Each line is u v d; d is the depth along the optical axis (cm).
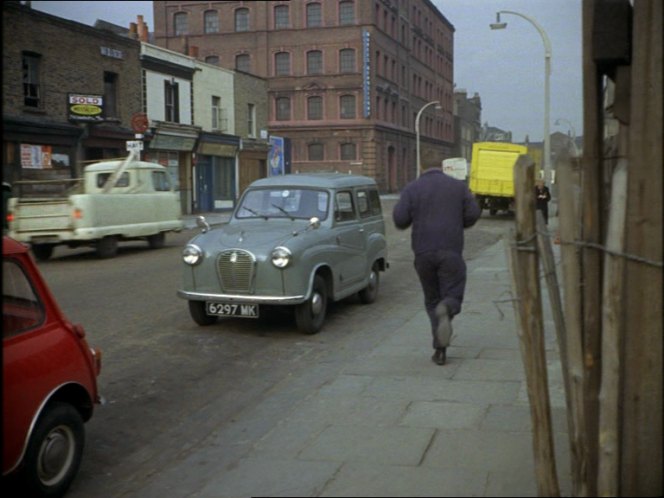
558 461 413
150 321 952
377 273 1093
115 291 1195
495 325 834
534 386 320
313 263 855
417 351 716
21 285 421
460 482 394
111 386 674
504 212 3566
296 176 1002
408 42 2130
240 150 3709
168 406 618
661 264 305
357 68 3572
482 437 464
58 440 429
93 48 2564
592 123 326
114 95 2733
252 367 733
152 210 1856
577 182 345
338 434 484
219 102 3525
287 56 3609
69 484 438
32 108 2264
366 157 3881
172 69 3094
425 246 639
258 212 954
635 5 303
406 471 414
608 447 315
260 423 559
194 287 861
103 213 1662
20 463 398
